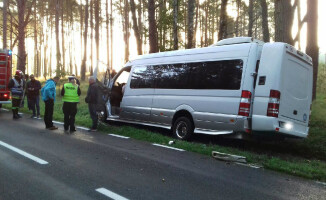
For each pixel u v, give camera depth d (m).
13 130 9.25
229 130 7.50
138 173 5.30
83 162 5.88
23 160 5.89
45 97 9.67
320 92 17.53
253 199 4.30
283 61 6.93
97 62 10.70
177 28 15.02
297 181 5.29
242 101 7.23
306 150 7.70
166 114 9.11
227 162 6.33
